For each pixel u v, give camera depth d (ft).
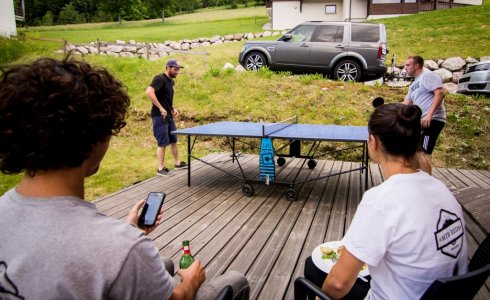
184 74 33.73
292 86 30.07
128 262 2.58
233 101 28.68
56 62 2.75
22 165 2.64
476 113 24.79
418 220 3.93
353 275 4.14
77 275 2.47
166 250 9.86
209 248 9.93
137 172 19.49
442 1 79.77
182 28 98.68
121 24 130.72
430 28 59.67
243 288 5.01
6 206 2.66
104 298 2.54
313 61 32.37
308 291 4.51
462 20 63.10
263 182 14.29
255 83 30.86
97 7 171.22
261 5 189.16
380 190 4.16
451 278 3.44
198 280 4.00
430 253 3.94
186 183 16.53
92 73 2.81
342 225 11.52
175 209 13.14
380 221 4.02
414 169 4.36
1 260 2.52
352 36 31.37
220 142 25.32
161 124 17.40
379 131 4.34
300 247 9.95
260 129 15.10
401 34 57.41
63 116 2.52
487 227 10.80
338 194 14.79
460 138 22.33
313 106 27.12
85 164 2.86
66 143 2.58
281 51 33.17
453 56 43.21
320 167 19.16
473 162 20.42
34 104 2.47
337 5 81.10
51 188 2.69
